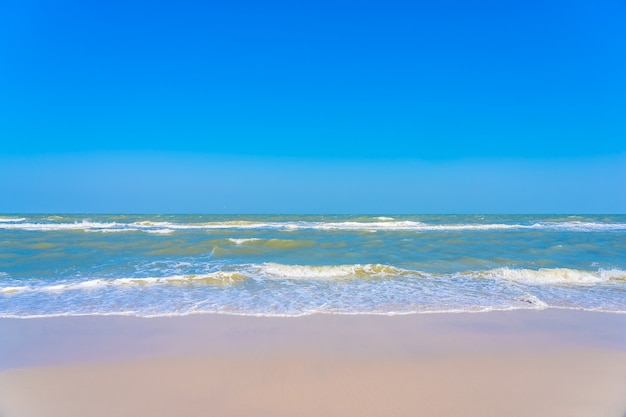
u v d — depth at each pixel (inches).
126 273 517.3
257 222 1649.9
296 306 362.0
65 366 227.0
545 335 287.4
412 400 186.4
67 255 664.4
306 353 248.1
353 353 248.5
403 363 233.1
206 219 1929.1
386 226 1441.9
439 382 207.2
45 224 1379.2
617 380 211.9
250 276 497.4
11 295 395.5
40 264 579.2
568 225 1590.8
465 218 2266.2
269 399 187.5
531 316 337.7
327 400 186.4
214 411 176.1
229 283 458.3
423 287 446.3
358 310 350.9
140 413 174.4
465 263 610.9
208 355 244.4
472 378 212.7
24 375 214.7
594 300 395.9
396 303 375.9
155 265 577.0
